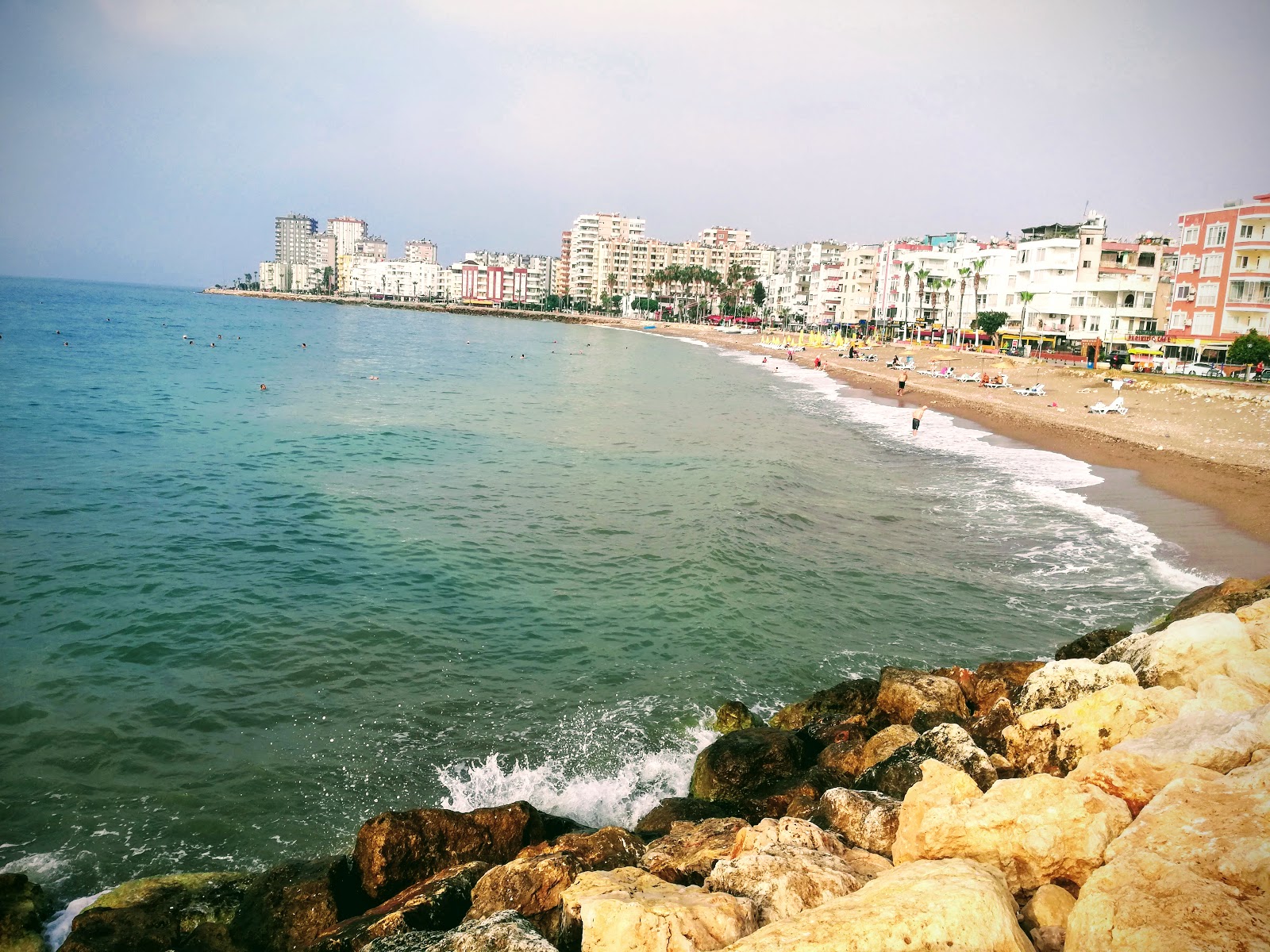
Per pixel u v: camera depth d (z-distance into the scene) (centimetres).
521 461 3625
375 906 888
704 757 1203
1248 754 609
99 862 1015
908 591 2059
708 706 1472
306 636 1691
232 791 1174
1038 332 9300
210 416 4409
